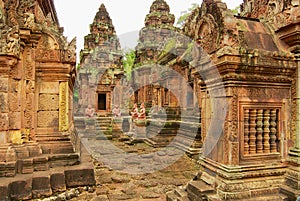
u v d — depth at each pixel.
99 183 6.72
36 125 6.89
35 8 7.30
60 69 7.12
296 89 4.34
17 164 5.84
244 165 4.16
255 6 5.83
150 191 6.11
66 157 6.57
